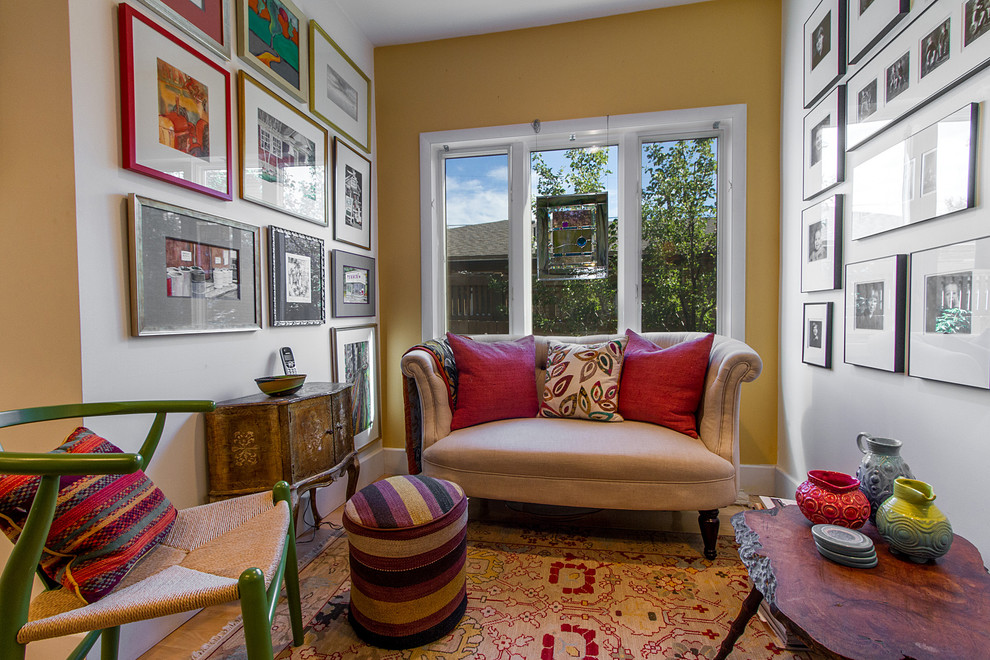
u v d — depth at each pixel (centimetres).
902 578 88
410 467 199
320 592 151
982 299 110
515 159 263
